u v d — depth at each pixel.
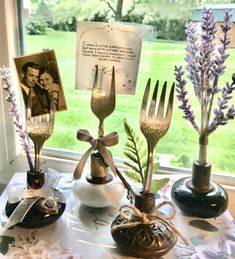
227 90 0.78
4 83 0.89
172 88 0.71
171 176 0.99
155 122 0.72
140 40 0.89
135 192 0.77
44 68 0.87
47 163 1.07
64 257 0.72
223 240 0.77
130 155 0.83
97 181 0.84
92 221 0.83
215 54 0.83
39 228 0.79
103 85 0.91
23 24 1.01
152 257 0.71
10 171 1.08
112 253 0.73
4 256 0.71
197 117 0.97
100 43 0.90
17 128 0.84
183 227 0.81
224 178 1.00
